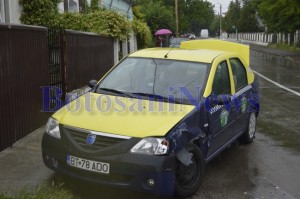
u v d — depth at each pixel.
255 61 29.61
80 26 13.83
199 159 5.07
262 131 8.39
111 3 25.28
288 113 10.23
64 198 4.58
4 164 5.71
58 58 9.05
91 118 4.88
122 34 15.66
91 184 4.76
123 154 4.45
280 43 51.69
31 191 4.80
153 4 46.62
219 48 8.69
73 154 4.64
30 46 7.18
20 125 6.82
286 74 20.09
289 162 6.46
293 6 34.94
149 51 6.42
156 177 4.44
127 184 4.48
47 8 12.23
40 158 6.00
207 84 5.58
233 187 5.36
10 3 10.84
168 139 4.56
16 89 6.64
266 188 5.37
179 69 5.85
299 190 5.35
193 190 4.98
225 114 5.93
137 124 4.70
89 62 11.88
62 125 4.91
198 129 5.13
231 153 6.85
